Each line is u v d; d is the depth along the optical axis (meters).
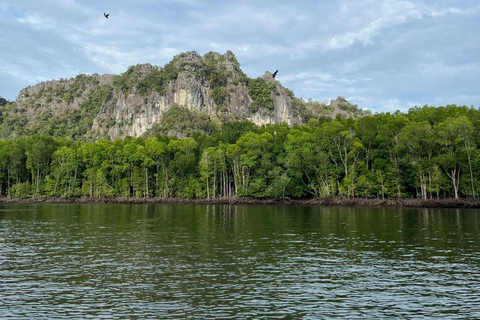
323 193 103.38
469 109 105.06
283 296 18.95
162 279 21.88
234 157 115.88
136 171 127.88
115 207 95.44
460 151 89.06
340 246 32.69
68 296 18.88
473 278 22.25
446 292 19.67
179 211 78.31
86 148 133.00
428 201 88.06
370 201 95.81
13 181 144.12
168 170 131.12
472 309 17.23
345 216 63.41
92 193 132.62
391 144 102.06
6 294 19.19
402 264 25.77
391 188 96.69
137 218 60.06
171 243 34.12
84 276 22.52
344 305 17.73
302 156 106.56
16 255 28.64
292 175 109.31
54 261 26.52
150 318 16.11
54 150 140.75
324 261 26.62
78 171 137.25
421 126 90.88
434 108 111.56
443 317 16.34
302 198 113.19
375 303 18.00
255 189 110.12
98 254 29.00
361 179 98.50
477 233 40.59
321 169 105.50
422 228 45.16
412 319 16.12
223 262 26.23
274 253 29.45
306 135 111.75
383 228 45.38
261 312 16.80
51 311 16.89
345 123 112.69
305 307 17.44
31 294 19.19
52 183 131.38
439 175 88.44
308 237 37.94
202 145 134.50
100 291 19.66
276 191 106.12
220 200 112.88
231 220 56.44
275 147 116.50
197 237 37.94
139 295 19.03
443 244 33.66
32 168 133.75
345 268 24.59
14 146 138.50
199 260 26.88
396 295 19.17
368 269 24.34
